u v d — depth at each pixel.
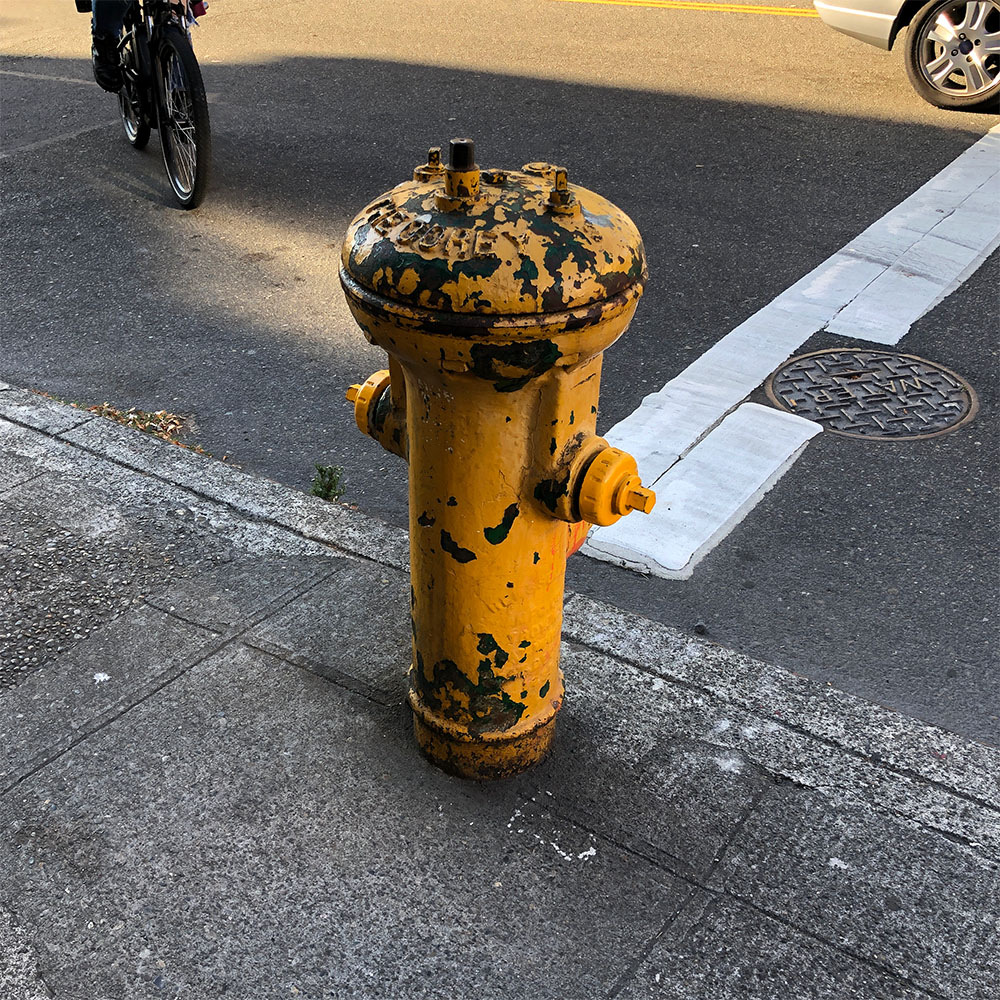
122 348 4.98
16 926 2.24
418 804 2.53
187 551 3.42
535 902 2.30
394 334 1.94
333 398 4.60
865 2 7.87
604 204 2.08
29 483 3.76
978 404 4.43
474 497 2.16
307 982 2.14
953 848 2.42
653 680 2.90
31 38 10.55
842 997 2.11
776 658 3.17
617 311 1.94
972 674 3.12
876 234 5.97
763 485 3.95
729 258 5.74
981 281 5.45
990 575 3.51
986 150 7.11
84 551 3.41
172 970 2.16
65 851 2.40
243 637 3.05
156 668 2.93
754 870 2.37
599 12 10.94
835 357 4.79
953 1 7.60
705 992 2.12
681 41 9.85
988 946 2.21
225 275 5.70
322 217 6.39
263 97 8.51
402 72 9.12
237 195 6.71
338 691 2.85
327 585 3.26
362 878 2.35
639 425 4.29
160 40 6.14
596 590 3.46
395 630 3.08
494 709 2.46
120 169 7.16
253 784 2.58
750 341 4.94
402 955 2.19
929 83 7.93
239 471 3.86
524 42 9.94
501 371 1.92
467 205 1.92
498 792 2.56
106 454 3.93
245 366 4.84
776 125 7.67
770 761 2.65
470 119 7.96
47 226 6.29
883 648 3.21
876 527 3.74
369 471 4.11
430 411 2.10
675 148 7.29
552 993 2.12
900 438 4.21
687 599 3.42
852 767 2.64
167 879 2.34
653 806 2.53
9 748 2.67
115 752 2.66
